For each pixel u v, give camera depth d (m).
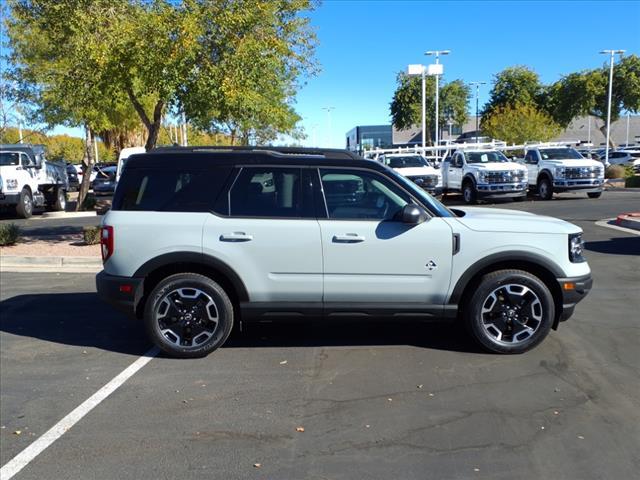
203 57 10.66
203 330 5.47
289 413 4.32
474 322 5.39
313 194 5.38
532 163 23.69
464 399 4.50
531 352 5.50
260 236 5.29
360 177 5.42
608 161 42.28
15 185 19.33
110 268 5.43
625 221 14.09
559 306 5.46
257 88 11.87
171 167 5.48
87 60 10.89
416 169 22.09
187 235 5.31
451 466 3.55
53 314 7.12
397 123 48.72
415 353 5.54
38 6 11.47
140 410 4.41
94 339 6.15
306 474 3.49
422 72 32.94
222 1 10.53
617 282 8.33
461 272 5.30
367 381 4.89
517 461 3.60
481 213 5.91
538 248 5.31
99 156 56.16
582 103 45.72
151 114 19.00
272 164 5.42
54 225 17.45
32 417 4.33
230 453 3.76
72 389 4.83
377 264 5.30
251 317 5.43
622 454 3.67
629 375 4.93
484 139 38.88
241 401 4.54
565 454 3.68
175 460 3.68
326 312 5.39
